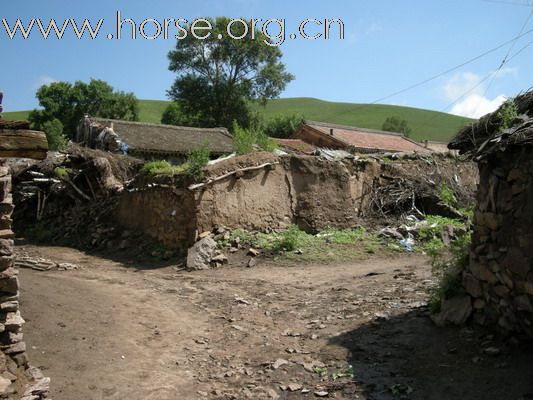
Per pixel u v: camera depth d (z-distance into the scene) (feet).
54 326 21.95
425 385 15.93
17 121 13.83
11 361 14.88
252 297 30.66
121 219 57.67
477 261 19.38
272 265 40.45
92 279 36.52
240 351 21.12
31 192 74.54
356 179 57.16
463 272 20.51
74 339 20.88
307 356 19.89
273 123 161.79
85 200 67.41
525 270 16.38
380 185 59.57
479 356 16.87
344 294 28.94
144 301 29.58
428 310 22.45
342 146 107.65
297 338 22.22
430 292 24.30
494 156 18.35
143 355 20.38
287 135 156.76
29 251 53.26
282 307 27.91
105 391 16.76
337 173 54.13
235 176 47.39
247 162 48.62
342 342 20.77
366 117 264.52
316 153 59.72
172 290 33.04
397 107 291.17
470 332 18.80
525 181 16.66
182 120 162.30
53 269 40.32
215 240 44.42
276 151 55.88
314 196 51.98
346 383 17.02
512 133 16.87
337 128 122.01
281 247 43.68
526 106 19.10
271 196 49.70
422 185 59.88
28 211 72.90
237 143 55.67
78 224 62.44
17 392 13.89
